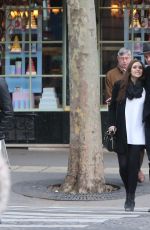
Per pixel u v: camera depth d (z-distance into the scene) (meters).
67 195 19.16
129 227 15.01
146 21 27.59
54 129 27.70
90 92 19.44
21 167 23.98
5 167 13.84
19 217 16.31
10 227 15.09
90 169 19.47
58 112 27.66
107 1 27.48
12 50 28.00
